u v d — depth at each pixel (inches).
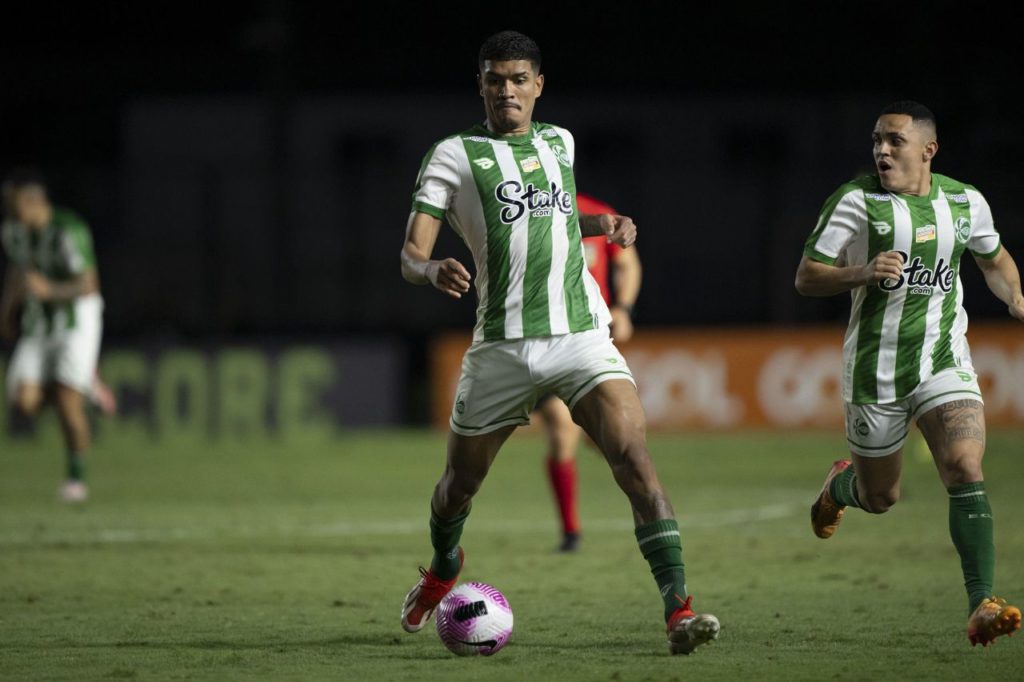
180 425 2847.0
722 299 3346.5
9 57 4532.5
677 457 2452.0
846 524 1561.3
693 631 757.3
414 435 2935.5
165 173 3427.7
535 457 2549.2
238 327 3314.5
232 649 853.8
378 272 3385.8
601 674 759.7
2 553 1357.0
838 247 856.9
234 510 1771.7
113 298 3260.3
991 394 2753.4
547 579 1167.0
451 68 4360.2
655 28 4424.2
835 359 2827.3
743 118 4114.2
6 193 1802.4
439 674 765.9
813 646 848.9
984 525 816.9
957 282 871.1
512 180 816.3
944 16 3572.8
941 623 932.6
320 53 4461.1
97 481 2154.3
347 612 1003.3
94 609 1021.2
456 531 870.4
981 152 3440.0
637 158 4128.9
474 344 833.5
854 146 4060.0
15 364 1846.7
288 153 4045.3
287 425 2881.4
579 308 824.3
